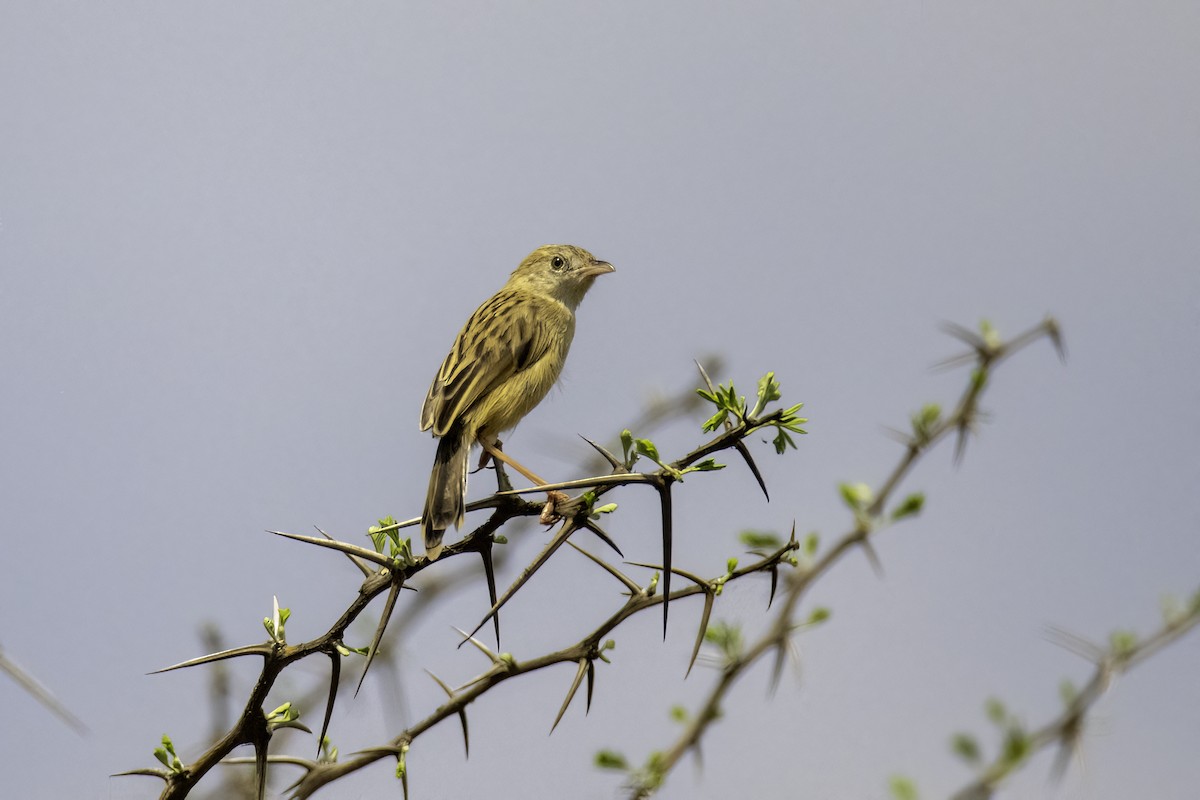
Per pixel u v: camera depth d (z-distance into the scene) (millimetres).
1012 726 7305
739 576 7918
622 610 8055
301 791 7789
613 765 8406
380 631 7457
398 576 7582
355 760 7910
